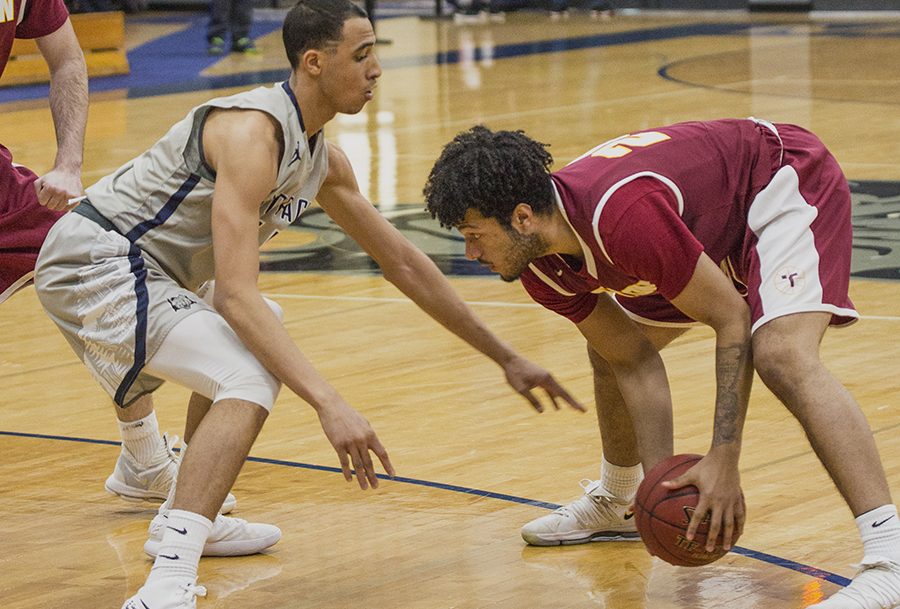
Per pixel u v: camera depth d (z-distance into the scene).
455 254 8.97
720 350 3.56
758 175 3.77
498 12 28.20
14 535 4.55
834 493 4.63
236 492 4.90
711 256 3.74
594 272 3.65
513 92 16.69
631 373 3.93
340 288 8.27
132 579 4.13
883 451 5.00
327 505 4.74
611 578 4.02
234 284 3.75
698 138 3.74
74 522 4.68
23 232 4.90
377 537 4.42
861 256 8.36
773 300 3.59
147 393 4.07
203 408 4.35
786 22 24.86
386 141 13.46
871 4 25.94
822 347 6.54
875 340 6.63
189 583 3.69
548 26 25.50
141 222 4.03
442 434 5.49
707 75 17.64
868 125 13.21
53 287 4.06
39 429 5.81
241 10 21.33
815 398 3.50
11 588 4.08
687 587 3.91
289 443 5.48
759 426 5.41
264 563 4.24
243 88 17.58
